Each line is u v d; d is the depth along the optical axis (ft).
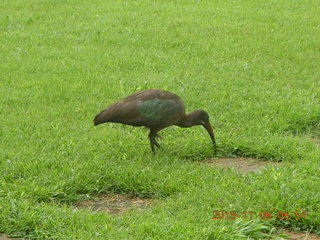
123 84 51.60
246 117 45.29
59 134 41.27
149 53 59.31
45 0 76.79
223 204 31.94
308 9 75.82
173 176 35.32
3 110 45.78
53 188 33.45
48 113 45.47
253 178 34.73
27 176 35.27
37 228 29.37
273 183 33.53
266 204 31.48
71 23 67.97
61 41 62.64
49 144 39.63
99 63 56.59
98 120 37.47
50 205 31.91
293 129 43.88
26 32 65.05
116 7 73.77
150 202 33.53
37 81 51.88
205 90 50.75
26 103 47.60
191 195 32.99
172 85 51.39
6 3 75.82
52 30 65.82
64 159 37.17
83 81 52.13
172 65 56.59
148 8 73.51
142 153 38.83
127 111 37.27
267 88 51.39
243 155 40.09
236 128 43.47
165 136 41.88
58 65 55.98
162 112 37.81
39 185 33.65
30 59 57.31
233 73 54.80
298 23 70.03
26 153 38.09
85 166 36.06
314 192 32.60
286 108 46.14
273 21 70.64
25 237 29.19
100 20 68.59
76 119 44.68
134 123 37.65
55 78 52.65
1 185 33.47
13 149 38.78
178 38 63.52
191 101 47.85
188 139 41.04
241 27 67.67
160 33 64.64
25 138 40.81
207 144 40.40
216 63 57.31
